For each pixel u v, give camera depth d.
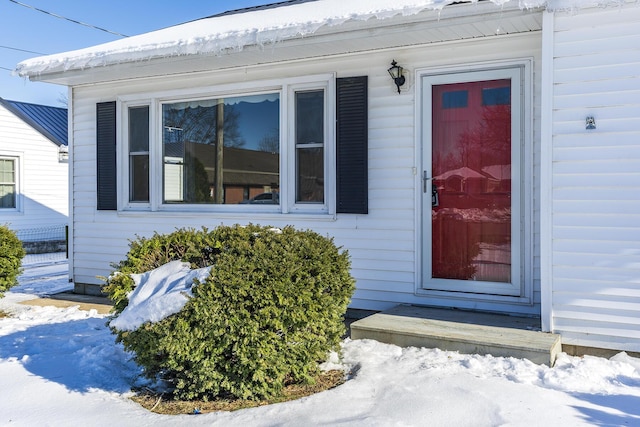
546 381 3.62
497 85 5.44
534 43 5.20
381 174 5.93
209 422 3.16
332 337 3.88
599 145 4.15
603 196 4.14
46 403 3.54
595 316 4.18
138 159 7.56
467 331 4.44
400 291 5.85
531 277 5.23
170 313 3.37
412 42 5.57
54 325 5.74
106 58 6.34
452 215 5.66
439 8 4.55
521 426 2.94
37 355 4.57
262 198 6.68
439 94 5.70
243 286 3.36
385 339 4.56
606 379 3.67
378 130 5.93
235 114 6.86
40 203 15.73
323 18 5.04
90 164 7.87
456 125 5.63
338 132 6.07
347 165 6.03
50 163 16.00
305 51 5.92
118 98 7.56
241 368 3.43
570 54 4.23
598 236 4.16
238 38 5.46
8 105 14.87
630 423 2.97
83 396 3.66
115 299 3.72
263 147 6.67
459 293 5.58
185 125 7.21
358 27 5.13
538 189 5.21
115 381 3.98
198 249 3.84
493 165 5.47
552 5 4.16
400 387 3.54
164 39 6.33
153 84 7.30
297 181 6.45
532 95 5.22
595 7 4.09
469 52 5.48
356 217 6.05
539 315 5.18
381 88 5.91
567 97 4.24
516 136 5.34
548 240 4.30
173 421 3.20
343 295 3.90
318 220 6.23
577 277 4.23
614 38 4.11
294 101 6.43
